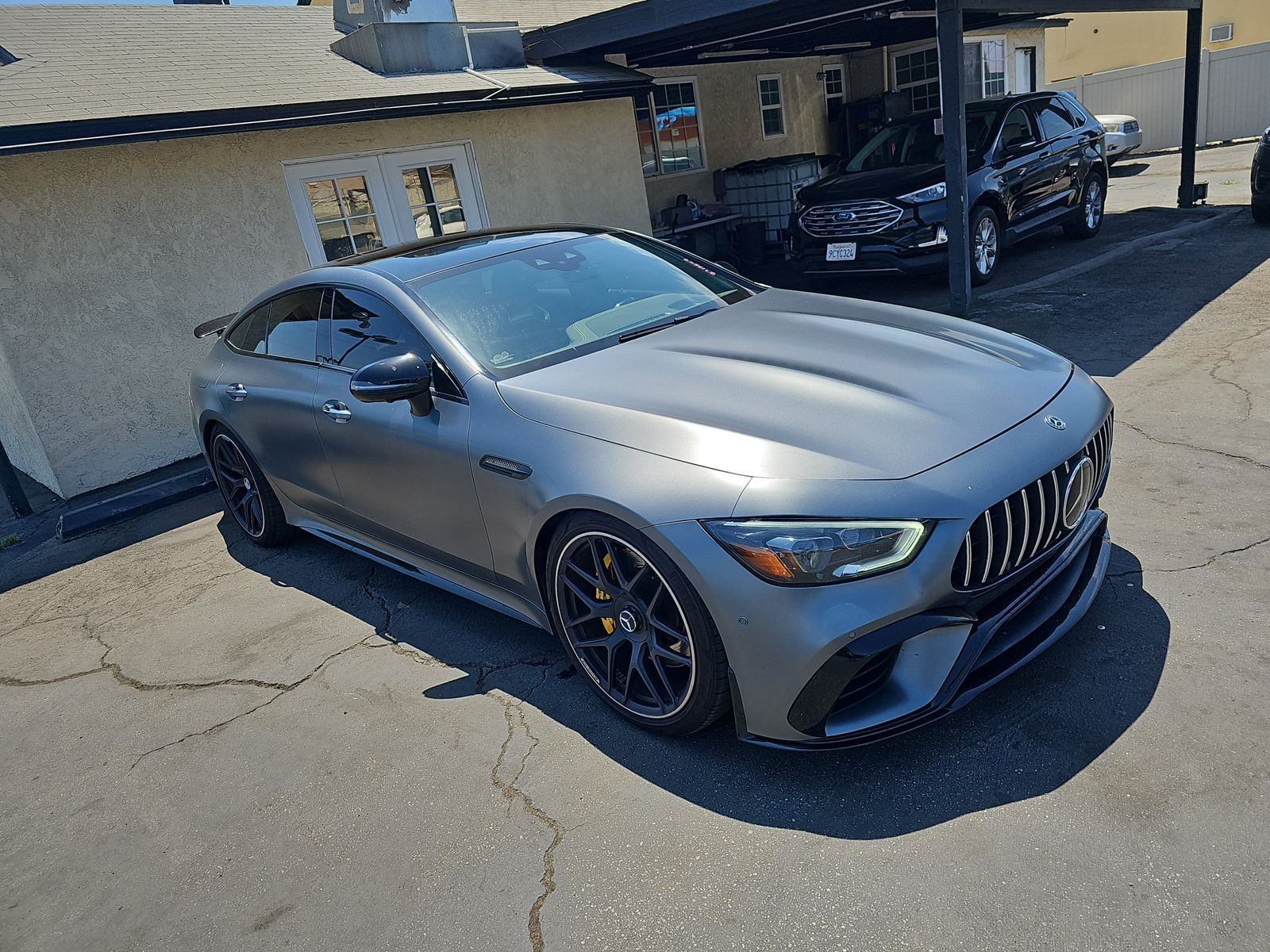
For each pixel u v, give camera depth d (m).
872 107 14.78
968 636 2.24
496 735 2.81
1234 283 6.79
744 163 11.89
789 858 2.13
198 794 2.79
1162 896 1.86
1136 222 10.27
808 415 2.42
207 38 8.14
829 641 2.10
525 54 9.02
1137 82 17.89
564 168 8.78
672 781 2.47
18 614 4.50
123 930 2.30
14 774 3.09
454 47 8.24
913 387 2.57
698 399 2.58
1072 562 2.64
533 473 2.65
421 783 2.65
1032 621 2.43
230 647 3.71
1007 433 2.38
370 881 2.30
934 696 2.21
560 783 2.54
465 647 3.38
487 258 3.57
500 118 8.20
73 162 5.88
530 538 2.73
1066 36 22.42
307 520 4.28
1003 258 9.34
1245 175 12.83
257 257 6.79
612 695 2.73
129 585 4.59
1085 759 2.27
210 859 2.50
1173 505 3.54
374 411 3.30
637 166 9.45
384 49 7.75
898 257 7.95
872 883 2.02
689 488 2.28
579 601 2.74
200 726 3.17
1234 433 4.14
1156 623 2.78
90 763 3.07
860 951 1.86
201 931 2.25
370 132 7.31
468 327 3.16
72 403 6.05
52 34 7.52
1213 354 5.27
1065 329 6.23
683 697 2.47
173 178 6.31
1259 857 1.91
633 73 9.07
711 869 2.14
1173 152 17.14
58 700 3.54
